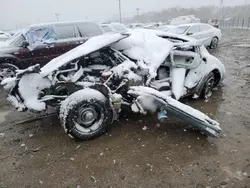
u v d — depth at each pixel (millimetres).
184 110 3508
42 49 7246
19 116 4711
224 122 3977
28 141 3674
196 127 3525
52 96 3656
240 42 14961
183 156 3082
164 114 3617
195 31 12156
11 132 4012
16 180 2797
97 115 3621
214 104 4801
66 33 7660
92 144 3469
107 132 3789
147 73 4129
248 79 6504
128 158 3094
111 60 4430
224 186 2541
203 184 2582
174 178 2691
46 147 3463
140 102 3652
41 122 4355
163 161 2998
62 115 3379
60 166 3008
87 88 3602
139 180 2691
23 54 7086
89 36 7973
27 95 3590
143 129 3850
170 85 4570
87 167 2959
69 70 3965
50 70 3740
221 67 5426
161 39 4648
